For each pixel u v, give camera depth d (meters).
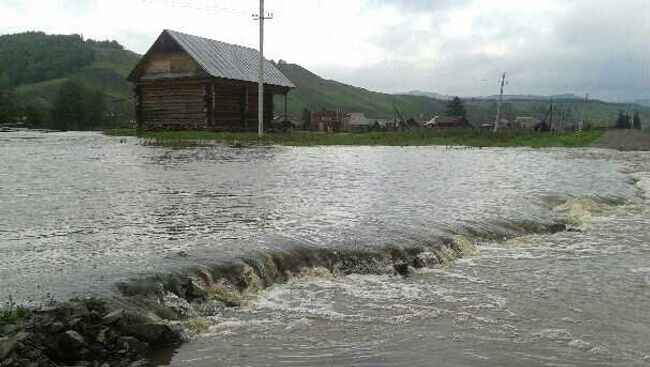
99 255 10.70
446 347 8.29
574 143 53.69
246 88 54.47
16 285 8.94
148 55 52.19
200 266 10.23
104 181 20.70
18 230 12.59
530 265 12.79
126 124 102.19
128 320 7.90
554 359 7.98
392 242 12.80
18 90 151.88
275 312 9.44
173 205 16.11
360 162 30.81
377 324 9.09
